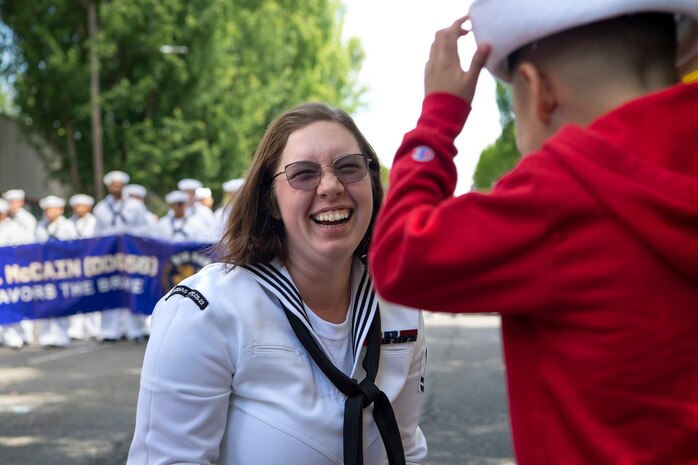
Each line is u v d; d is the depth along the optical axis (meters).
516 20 1.36
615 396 1.30
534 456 1.38
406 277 1.39
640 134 1.31
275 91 34.22
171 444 2.03
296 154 2.11
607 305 1.30
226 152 29.73
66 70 25.39
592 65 1.34
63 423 6.77
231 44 31.00
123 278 12.49
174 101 27.97
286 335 2.07
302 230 2.11
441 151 1.47
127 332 12.83
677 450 1.28
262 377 2.04
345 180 2.11
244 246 2.14
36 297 12.24
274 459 2.02
